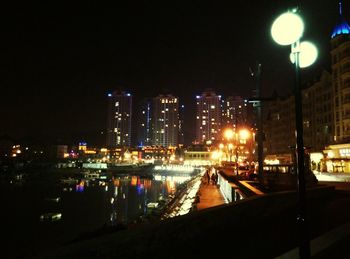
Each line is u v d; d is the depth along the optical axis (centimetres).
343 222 1145
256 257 823
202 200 2341
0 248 4634
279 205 982
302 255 544
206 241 648
